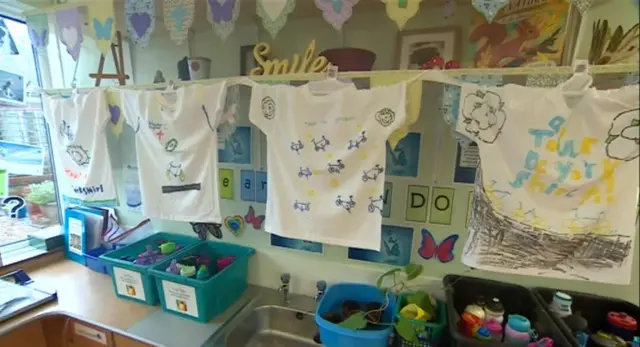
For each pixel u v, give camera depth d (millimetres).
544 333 947
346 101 990
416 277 1213
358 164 1009
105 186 1480
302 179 1080
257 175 1424
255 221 1464
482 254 922
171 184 1300
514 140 857
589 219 822
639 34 799
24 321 1189
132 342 1144
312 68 1077
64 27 1318
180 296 1233
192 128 1229
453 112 923
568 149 820
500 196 887
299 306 1333
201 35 1421
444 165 1146
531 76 854
